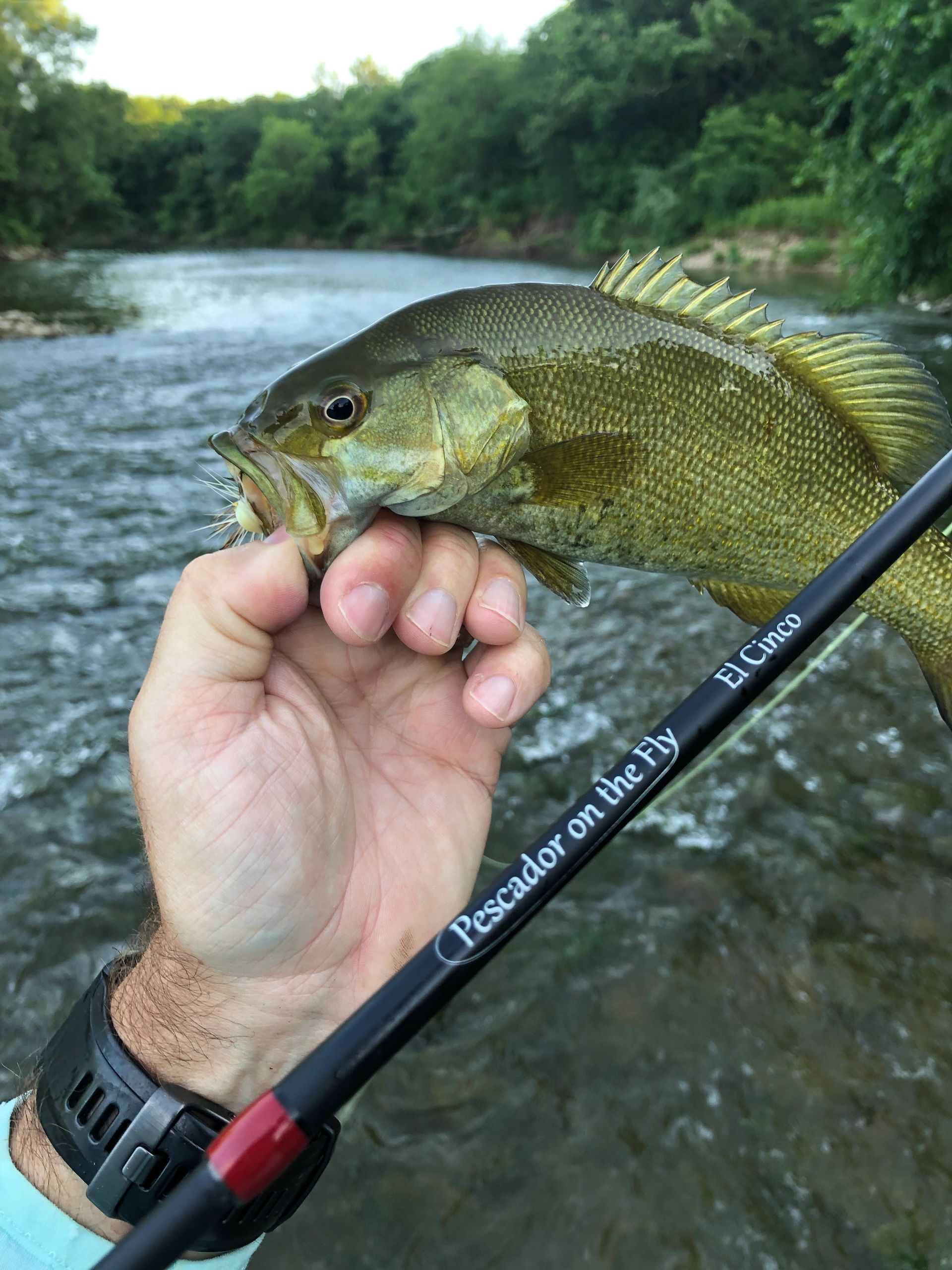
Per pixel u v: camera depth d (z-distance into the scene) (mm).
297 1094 183
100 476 1496
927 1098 486
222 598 269
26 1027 550
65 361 2502
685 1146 473
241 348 2705
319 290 4562
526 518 306
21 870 672
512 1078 513
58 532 1265
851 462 349
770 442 335
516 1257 437
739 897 626
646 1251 436
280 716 283
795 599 244
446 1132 486
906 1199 445
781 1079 501
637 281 324
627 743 801
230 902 269
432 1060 525
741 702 231
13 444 1676
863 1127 475
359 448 280
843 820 690
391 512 283
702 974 569
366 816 296
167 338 2900
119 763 786
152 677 274
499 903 203
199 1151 247
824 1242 434
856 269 4141
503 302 307
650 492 320
